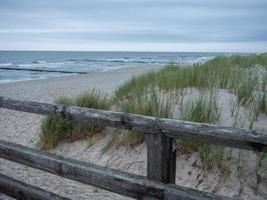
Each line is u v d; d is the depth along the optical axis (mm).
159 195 2109
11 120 8391
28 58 121312
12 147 3057
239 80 7953
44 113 2975
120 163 4781
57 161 2670
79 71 43062
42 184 4473
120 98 7391
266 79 8211
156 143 2193
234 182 3846
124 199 4031
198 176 4074
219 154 4094
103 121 2518
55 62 84812
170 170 2203
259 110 5492
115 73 31953
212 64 12984
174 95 6703
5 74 37250
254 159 4070
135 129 2309
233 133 1930
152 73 11500
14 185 3113
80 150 5391
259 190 3682
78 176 2535
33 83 22094
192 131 2047
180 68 11516
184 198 2000
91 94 6977
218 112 5492
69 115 2766
